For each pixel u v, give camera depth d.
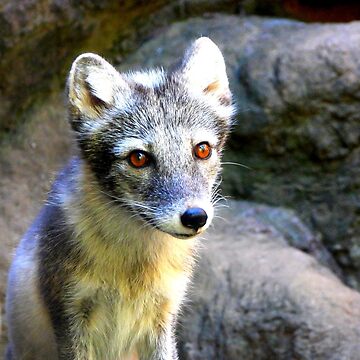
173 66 9.30
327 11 16.44
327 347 11.54
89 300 8.34
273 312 12.18
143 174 7.75
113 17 14.79
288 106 14.10
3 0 13.10
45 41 13.92
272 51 14.44
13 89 13.98
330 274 13.16
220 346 12.40
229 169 14.54
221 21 15.66
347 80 13.97
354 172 14.16
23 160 14.12
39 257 8.49
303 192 14.38
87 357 8.46
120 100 8.09
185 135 7.82
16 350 9.29
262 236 13.80
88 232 8.18
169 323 8.67
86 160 8.14
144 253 8.31
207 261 13.00
